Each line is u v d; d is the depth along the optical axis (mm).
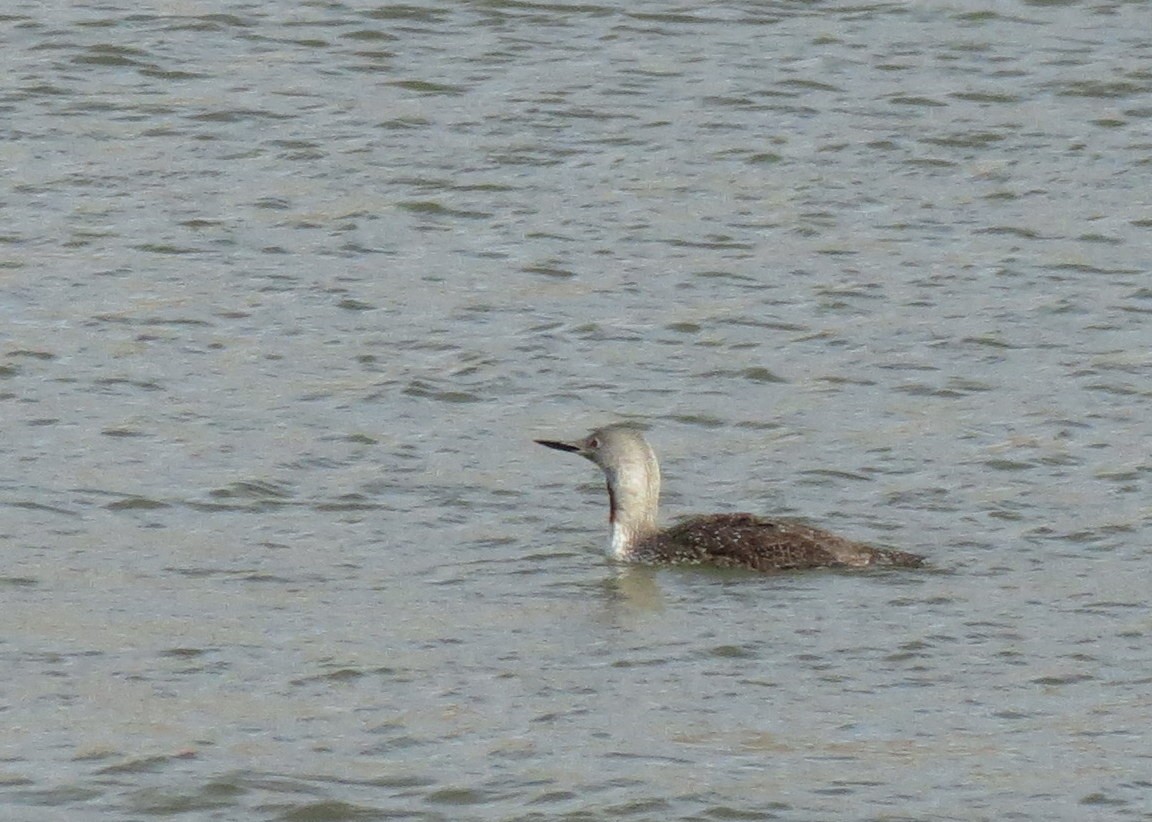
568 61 30500
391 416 21062
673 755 14461
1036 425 21000
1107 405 21500
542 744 14586
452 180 26953
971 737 14789
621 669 15797
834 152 28062
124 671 15609
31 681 15422
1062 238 25828
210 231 25391
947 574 17656
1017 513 19031
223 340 22703
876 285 24500
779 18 32031
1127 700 15344
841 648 16172
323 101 29062
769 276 24703
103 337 22594
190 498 18984
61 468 19516
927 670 15828
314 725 14844
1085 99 29766
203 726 14805
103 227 25391
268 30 31141
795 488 19672
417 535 18469
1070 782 14141
